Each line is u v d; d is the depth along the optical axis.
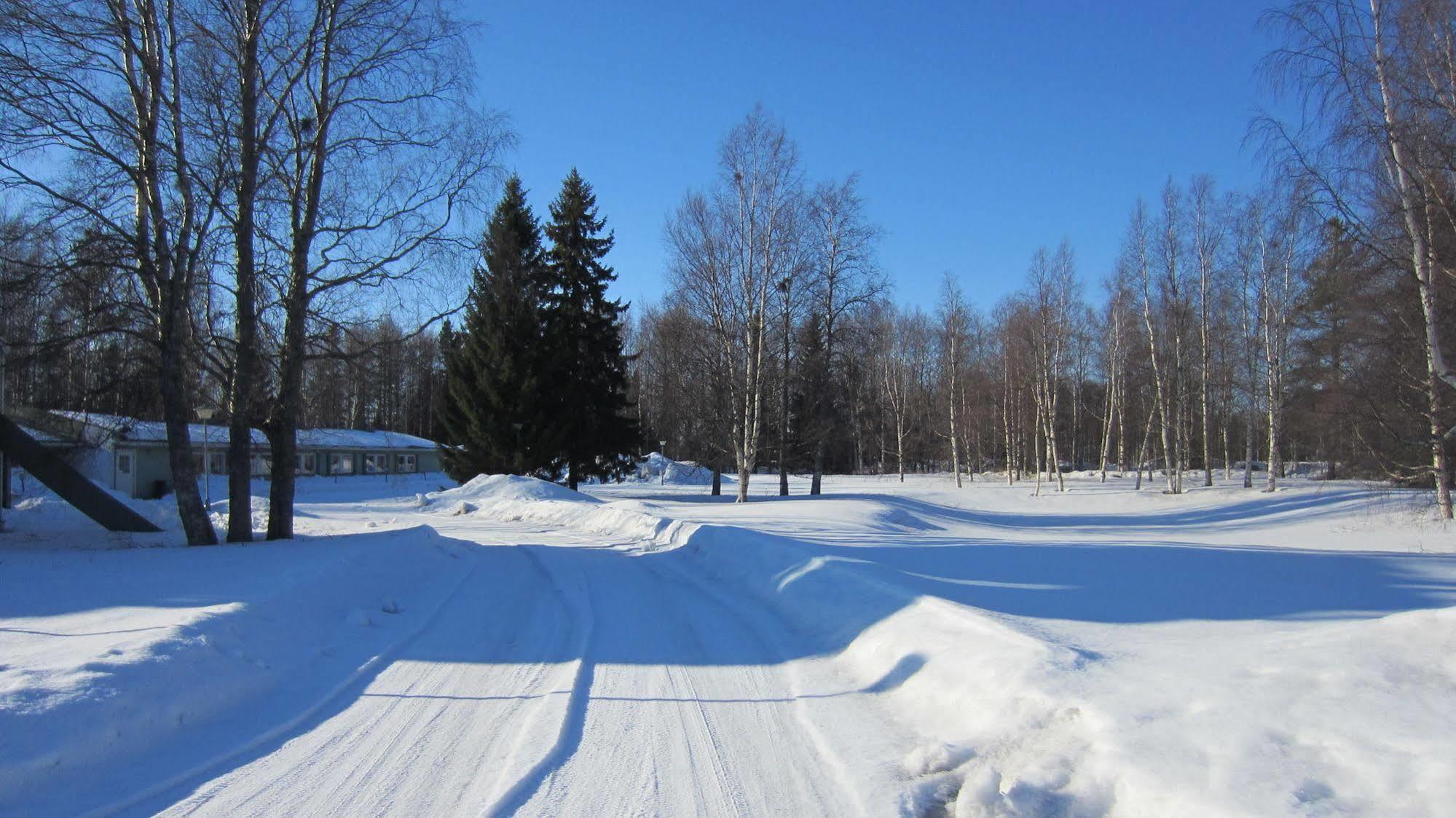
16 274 12.48
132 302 13.46
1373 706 3.93
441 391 41.75
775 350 34.19
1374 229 13.91
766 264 30.89
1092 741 4.20
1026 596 9.21
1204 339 38.56
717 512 25.45
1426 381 17.12
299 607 8.27
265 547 12.96
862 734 5.19
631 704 5.89
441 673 6.80
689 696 6.09
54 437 21.33
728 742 5.11
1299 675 4.46
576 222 39.34
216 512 25.09
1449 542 16.55
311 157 14.59
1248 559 13.48
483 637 8.20
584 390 38.59
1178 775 3.63
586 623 8.83
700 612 9.46
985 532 22.34
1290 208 13.75
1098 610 8.32
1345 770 3.41
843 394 38.94
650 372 60.34
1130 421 62.16
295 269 14.50
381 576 11.00
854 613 8.16
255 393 14.89
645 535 18.55
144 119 13.19
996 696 5.11
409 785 4.41
